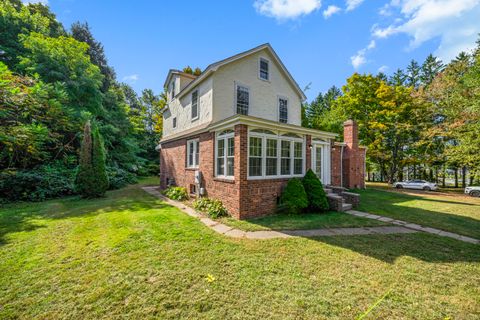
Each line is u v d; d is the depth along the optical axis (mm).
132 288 2898
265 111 11352
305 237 4969
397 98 19422
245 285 2988
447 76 16125
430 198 11555
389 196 11992
